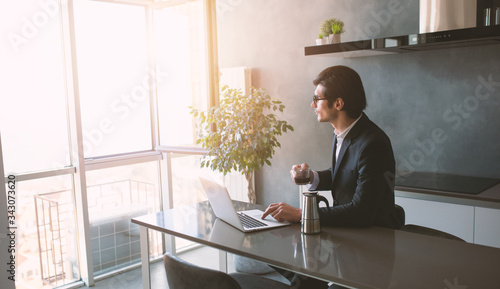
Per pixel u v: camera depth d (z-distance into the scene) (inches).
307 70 158.2
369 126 81.4
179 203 169.9
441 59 128.1
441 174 131.3
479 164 125.0
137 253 162.4
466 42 110.1
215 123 143.2
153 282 142.9
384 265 59.8
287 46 162.7
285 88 165.2
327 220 76.4
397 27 135.2
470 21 105.0
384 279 55.1
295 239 72.1
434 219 113.3
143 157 155.3
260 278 81.4
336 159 88.9
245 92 167.5
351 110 81.6
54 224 139.0
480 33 98.3
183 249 172.1
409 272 57.1
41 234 137.2
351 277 55.9
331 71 83.5
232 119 140.5
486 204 104.0
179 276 67.2
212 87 142.6
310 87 158.1
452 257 62.3
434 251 64.8
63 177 138.4
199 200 175.2
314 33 154.6
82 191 136.8
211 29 140.4
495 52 118.6
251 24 172.2
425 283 53.5
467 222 107.8
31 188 132.5
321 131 156.7
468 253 63.9
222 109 141.0
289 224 80.9
